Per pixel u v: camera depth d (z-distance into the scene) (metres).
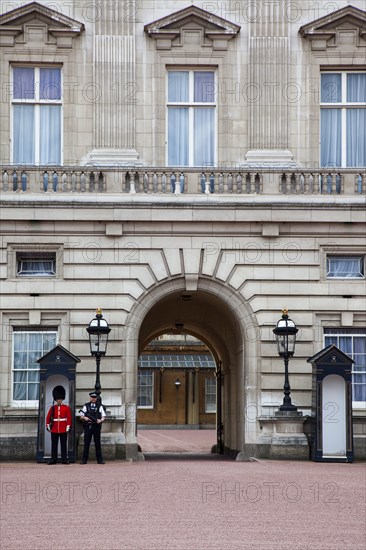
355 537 16.84
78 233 32.97
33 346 33.12
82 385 32.59
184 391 74.12
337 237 33.28
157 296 33.12
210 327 39.91
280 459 31.94
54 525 17.80
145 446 47.94
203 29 34.09
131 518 18.50
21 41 33.84
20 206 32.72
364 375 33.53
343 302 33.22
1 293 32.88
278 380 32.91
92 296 32.94
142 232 33.00
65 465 30.02
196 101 34.28
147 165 33.69
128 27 33.88
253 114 33.75
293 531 17.31
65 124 33.78
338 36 34.19
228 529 17.42
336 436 31.33
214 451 41.72
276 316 33.12
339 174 33.38
